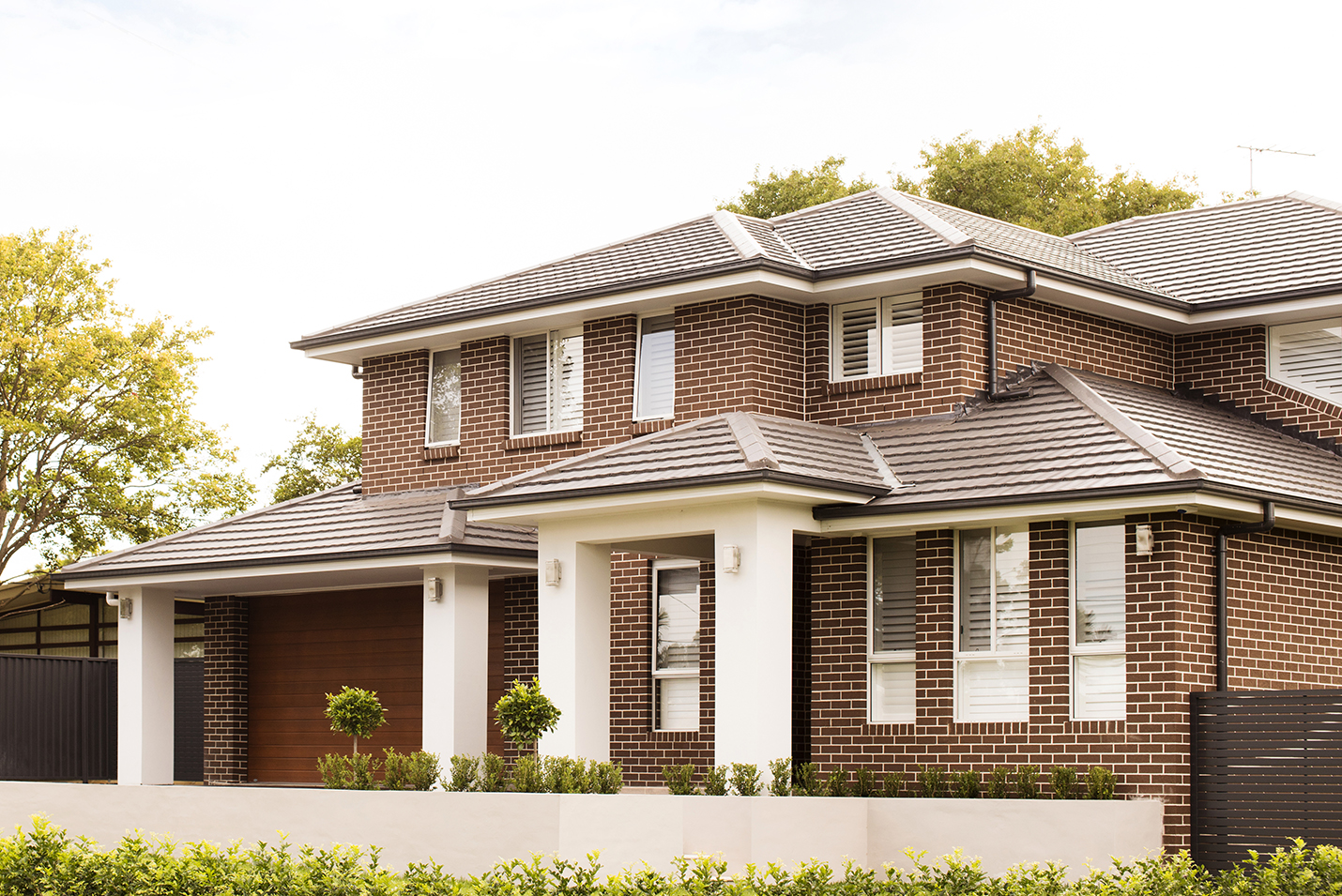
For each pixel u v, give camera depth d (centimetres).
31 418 3691
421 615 2353
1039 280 1947
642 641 2131
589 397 2219
